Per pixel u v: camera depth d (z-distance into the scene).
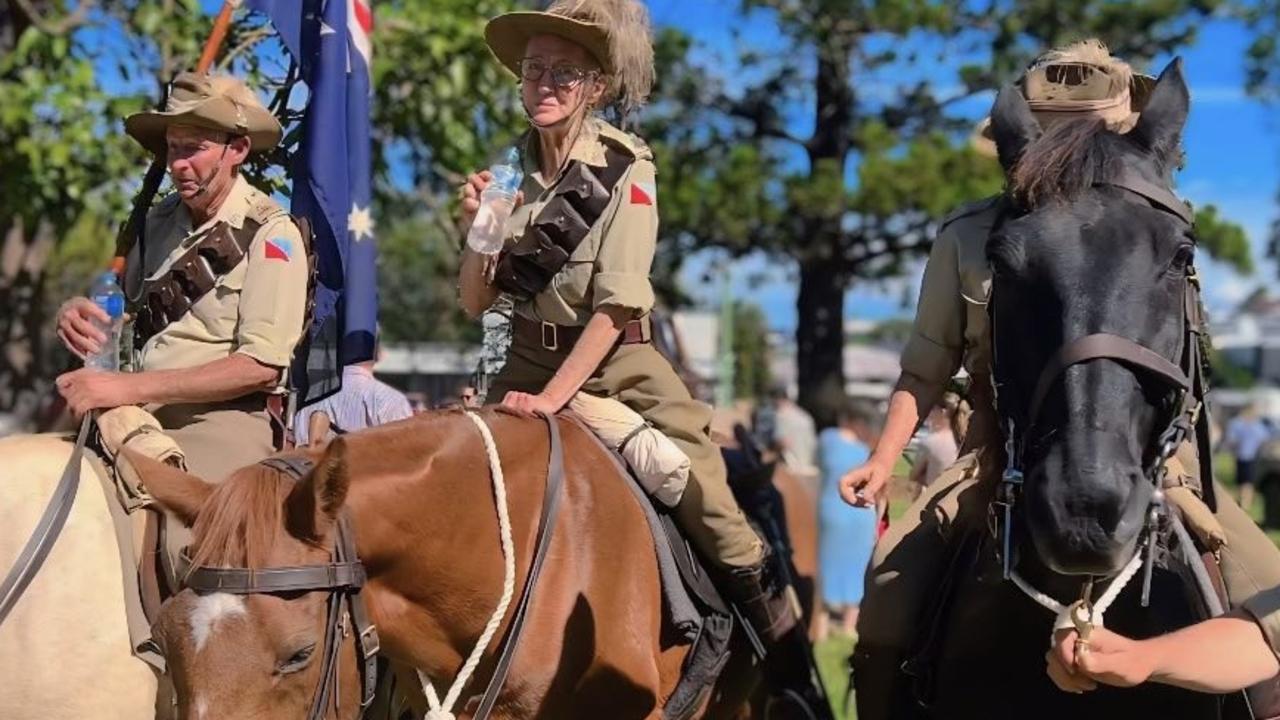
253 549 2.71
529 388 3.87
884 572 3.54
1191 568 3.09
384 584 3.06
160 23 7.18
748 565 3.78
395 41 7.81
